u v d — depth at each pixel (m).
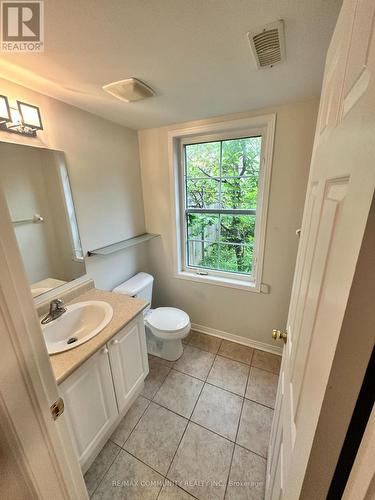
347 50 0.43
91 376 1.16
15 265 0.50
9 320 0.49
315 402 0.39
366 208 0.26
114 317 1.38
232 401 1.64
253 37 0.85
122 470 1.25
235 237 2.12
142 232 2.36
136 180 2.19
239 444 1.36
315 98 1.44
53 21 0.74
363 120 0.30
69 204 1.54
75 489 0.74
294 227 1.73
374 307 0.29
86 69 1.05
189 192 2.22
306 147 1.55
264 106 1.57
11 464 0.54
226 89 1.29
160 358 2.07
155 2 0.68
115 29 0.79
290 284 1.88
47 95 1.33
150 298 2.25
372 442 0.28
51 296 1.46
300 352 0.61
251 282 2.11
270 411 1.56
